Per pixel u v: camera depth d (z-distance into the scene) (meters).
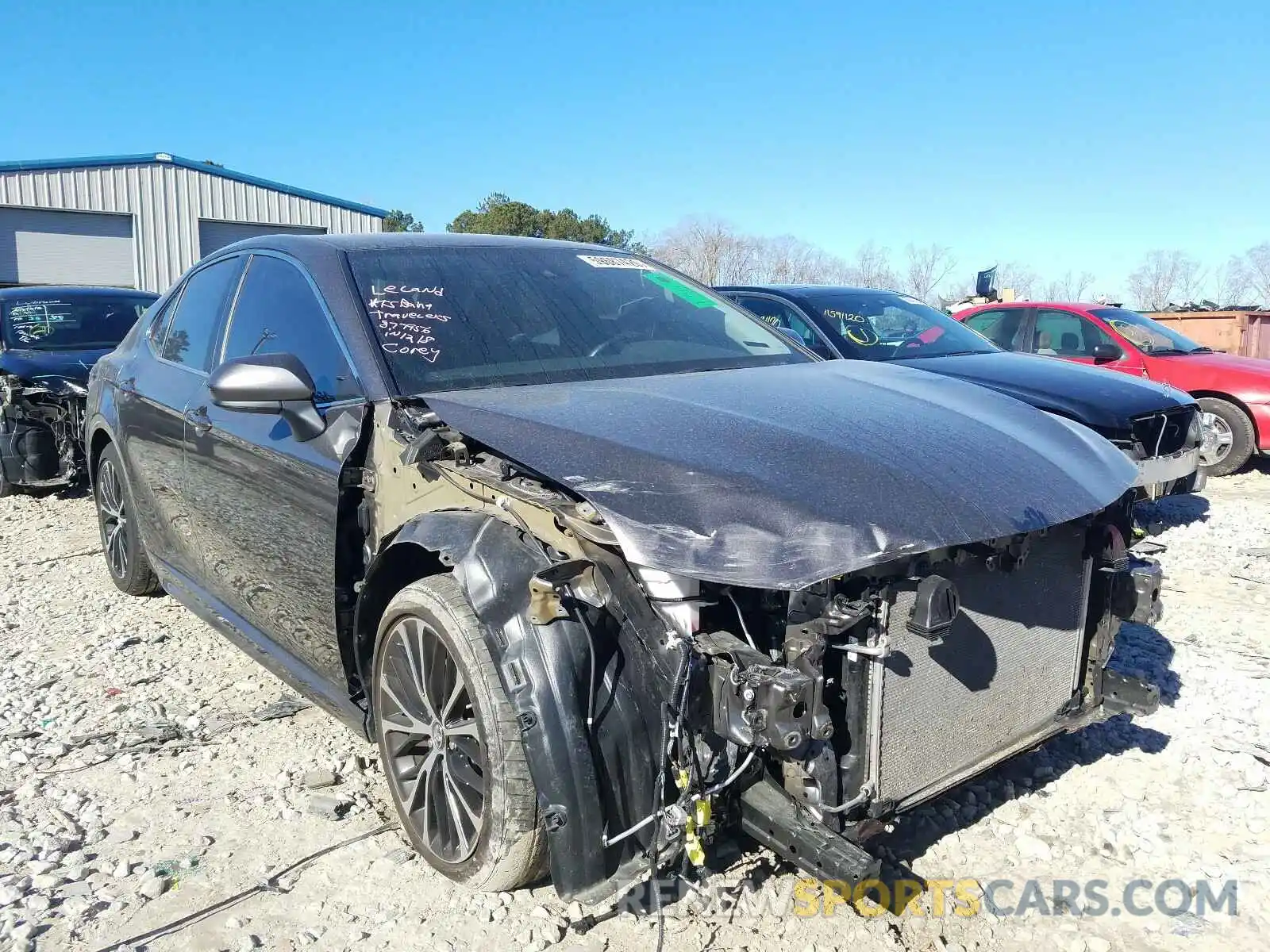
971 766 2.68
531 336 3.35
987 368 7.00
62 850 2.93
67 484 8.14
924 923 2.64
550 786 2.28
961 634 2.59
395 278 3.43
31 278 28.62
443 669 2.66
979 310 10.80
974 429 2.82
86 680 4.25
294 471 3.17
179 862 2.87
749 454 2.43
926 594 2.31
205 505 3.81
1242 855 2.96
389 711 2.91
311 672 3.37
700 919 2.60
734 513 2.22
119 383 4.77
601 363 3.34
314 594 3.14
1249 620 5.09
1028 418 3.08
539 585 2.28
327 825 3.07
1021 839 3.00
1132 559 3.12
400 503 2.86
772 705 2.12
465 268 3.61
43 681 4.23
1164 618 5.14
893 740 2.45
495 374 3.13
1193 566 6.18
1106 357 8.39
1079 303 10.40
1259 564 6.22
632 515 2.25
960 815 3.18
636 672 2.34
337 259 3.46
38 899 2.68
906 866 2.89
